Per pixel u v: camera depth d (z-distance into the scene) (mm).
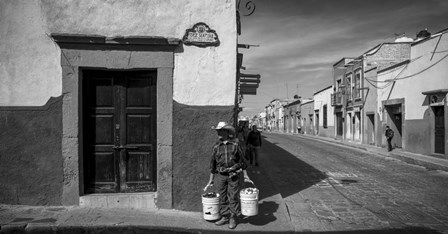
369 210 7664
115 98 7055
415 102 19297
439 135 17156
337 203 8352
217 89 6961
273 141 33312
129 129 7070
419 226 6477
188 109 6922
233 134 6273
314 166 15195
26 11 6738
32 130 6770
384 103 23453
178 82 6914
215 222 6230
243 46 9562
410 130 19891
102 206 6816
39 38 6758
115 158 7031
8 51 6730
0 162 6742
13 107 6750
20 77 6750
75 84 6785
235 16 6992
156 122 6992
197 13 6918
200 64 6934
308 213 7414
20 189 6750
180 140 6910
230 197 6094
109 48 6820
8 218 6008
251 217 6648
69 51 6770
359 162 16844
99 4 6785
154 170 7043
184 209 6891
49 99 6770
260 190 9148
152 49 6867
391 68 22328
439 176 12586
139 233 5758
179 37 6895
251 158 15414
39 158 6773
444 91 16203
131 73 7059
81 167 6895
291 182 11289
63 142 6770
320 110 42125
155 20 6867
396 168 14789
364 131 27328
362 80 27469
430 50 17656
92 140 7035
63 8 6758
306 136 44344
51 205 6770
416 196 9125
